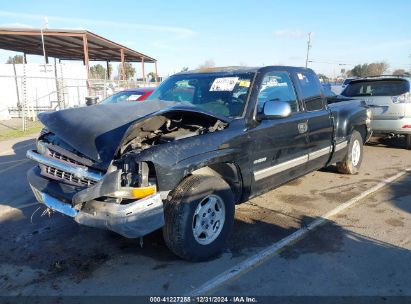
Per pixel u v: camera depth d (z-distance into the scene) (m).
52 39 22.80
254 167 4.30
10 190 6.43
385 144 10.12
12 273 3.65
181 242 3.57
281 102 4.21
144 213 3.25
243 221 4.79
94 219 3.31
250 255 3.91
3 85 20.73
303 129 5.11
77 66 21.86
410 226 4.59
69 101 21.69
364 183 6.43
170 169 3.36
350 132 6.48
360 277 3.46
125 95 10.70
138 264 3.77
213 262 3.78
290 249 4.03
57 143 3.90
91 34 21.72
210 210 3.82
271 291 3.27
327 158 5.98
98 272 3.64
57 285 3.44
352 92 9.56
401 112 8.73
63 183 3.73
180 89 5.09
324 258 3.82
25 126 15.55
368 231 4.46
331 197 5.71
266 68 4.80
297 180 6.62
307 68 5.77
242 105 4.35
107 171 3.30
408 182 6.46
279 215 4.99
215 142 3.79
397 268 3.61
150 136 3.82
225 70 5.04
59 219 4.99
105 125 3.64
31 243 4.29
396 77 8.95
